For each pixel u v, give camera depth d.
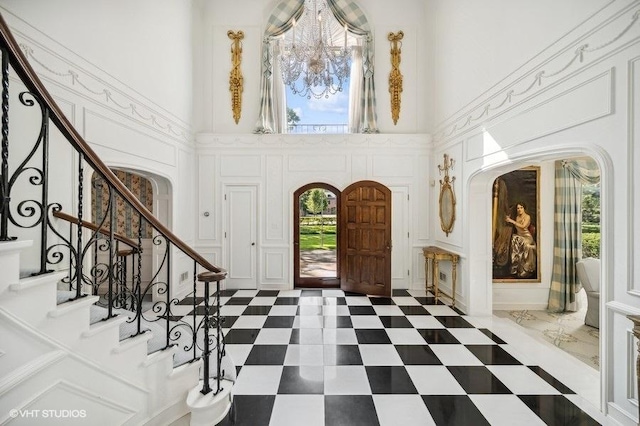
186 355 2.34
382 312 4.48
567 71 2.57
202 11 5.88
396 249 5.81
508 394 2.49
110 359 1.69
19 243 1.24
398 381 2.68
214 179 5.75
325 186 5.84
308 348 3.30
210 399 2.05
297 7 5.86
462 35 4.51
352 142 5.78
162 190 4.88
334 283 5.88
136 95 3.88
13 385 1.24
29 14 2.45
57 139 2.75
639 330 1.81
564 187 4.81
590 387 2.59
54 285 1.41
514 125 3.31
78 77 2.95
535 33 2.96
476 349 3.29
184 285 5.28
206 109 5.94
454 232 4.84
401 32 5.91
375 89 5.96
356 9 5.90
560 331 4.06
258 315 4.32
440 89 5.33
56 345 1.42
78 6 2.94
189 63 5.39
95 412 1.62
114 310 2.04
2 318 1.22
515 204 4.98
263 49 5.87
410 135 5.78
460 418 2.21
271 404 2.36
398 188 5.79
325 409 2.30
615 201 2.17
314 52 3.76
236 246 5.77
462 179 4.55
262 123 5.79
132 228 5.22
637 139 2.02
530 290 4.97
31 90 1.37
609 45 2.19
